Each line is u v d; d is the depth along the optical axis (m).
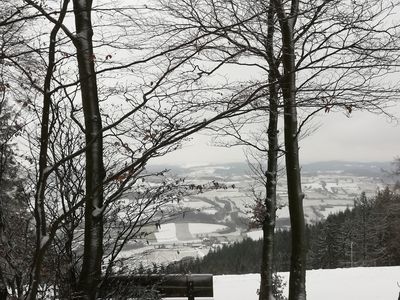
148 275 3.43
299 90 3.26
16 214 2.79
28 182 2.87
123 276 3.33
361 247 44.78
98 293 3.21
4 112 2.69
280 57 4.64
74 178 3.32
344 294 11.09
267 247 7.30
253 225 7.32
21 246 2.76
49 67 2.16
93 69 2.82
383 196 33.44
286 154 5.73
